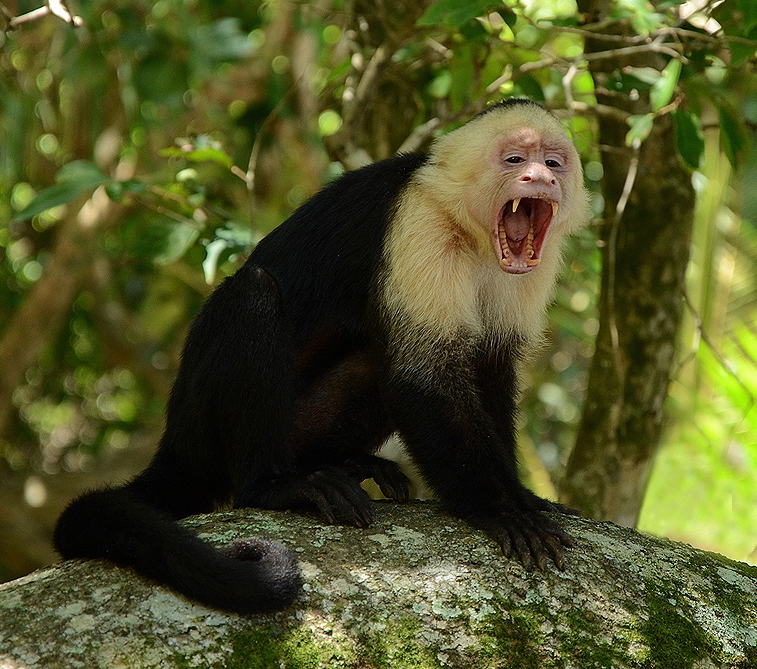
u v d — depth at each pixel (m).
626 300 11.72
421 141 11.83
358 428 9.27
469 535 7.25
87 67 14.85
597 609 6.68
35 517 19.69
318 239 9.05
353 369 9.15
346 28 12.70
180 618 5.95
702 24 12.12
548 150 8.86
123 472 20.77
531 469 17.03
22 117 16.16
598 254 13.70
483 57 11.38
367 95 11.59
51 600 5.96
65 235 18.75
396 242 8.62
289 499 7.67
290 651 5.96
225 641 5.90
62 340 21.91
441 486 7.94
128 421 22.81
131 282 21.27
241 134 18.33
